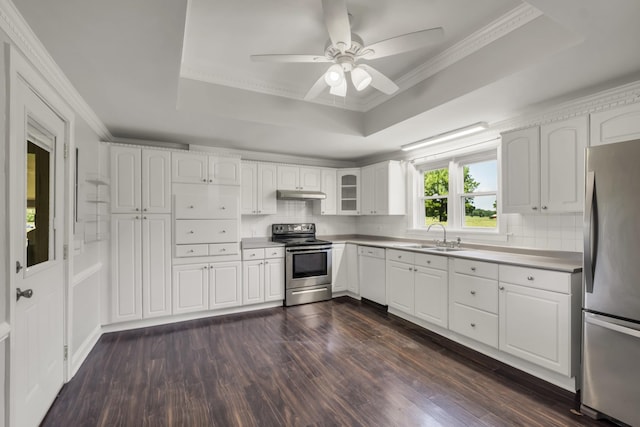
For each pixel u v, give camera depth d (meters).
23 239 1.58
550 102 2.59
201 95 2.83
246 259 3.88
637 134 2.05
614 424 1.79
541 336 2.25
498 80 2.18
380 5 1.92
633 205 1.73
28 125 1.66
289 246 4.14
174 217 3.50
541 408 1.94
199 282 3.62
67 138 2.21
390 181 4.33
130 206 3.29
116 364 2.50
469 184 3.70
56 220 2.03
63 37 1.64
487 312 2.64
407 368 2.44
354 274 4.50
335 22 1.65
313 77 2.96
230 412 1.89
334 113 3.49
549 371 2.24
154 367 2.46
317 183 4.77
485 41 2.23
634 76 2.13
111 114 2.85
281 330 3.25
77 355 2.44
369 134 3.58
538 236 2.88
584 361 1.90
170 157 3.50
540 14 1.92
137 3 1.40
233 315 3.76
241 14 1.99
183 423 1.79
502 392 2.11
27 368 1.63
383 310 3.95
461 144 3.61
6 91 1.40
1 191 1.37
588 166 1.91
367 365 2.49
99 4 1.40
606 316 1.84
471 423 1.79
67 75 2.06
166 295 3.45
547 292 2.22
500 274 2.54
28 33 1.57
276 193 4.47
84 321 2.63
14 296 1.45
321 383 2.22
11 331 1.42
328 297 4.44
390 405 1.96
